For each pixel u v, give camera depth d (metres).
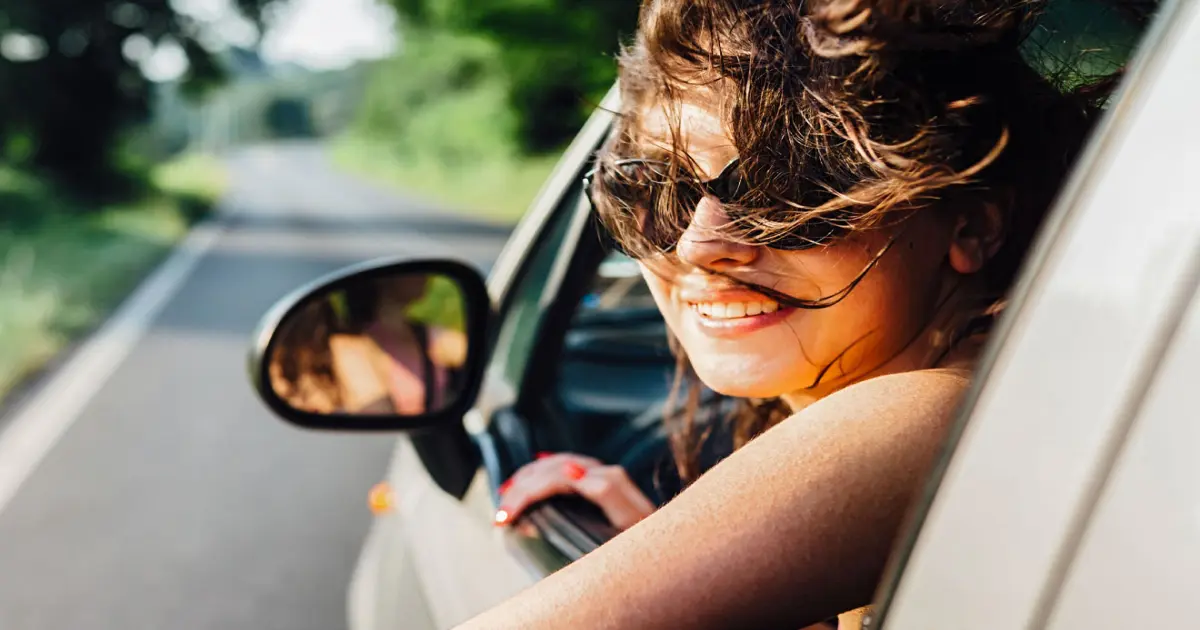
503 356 2.02
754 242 0.82
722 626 0.65
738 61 0.80
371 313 1.65
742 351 0.88
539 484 1.54
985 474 0.63
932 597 0.65
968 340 0.88
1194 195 0.58
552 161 40.75
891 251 0.85
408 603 1.89
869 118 0.78
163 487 5.76
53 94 36.59
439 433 1.75
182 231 28.20
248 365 1.58
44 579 4.57
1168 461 0.56
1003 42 0.82
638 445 1.94
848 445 0.68
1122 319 0.59
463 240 24.11
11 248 21.58
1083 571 0.58
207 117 131.62
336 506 5.34
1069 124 0.90
